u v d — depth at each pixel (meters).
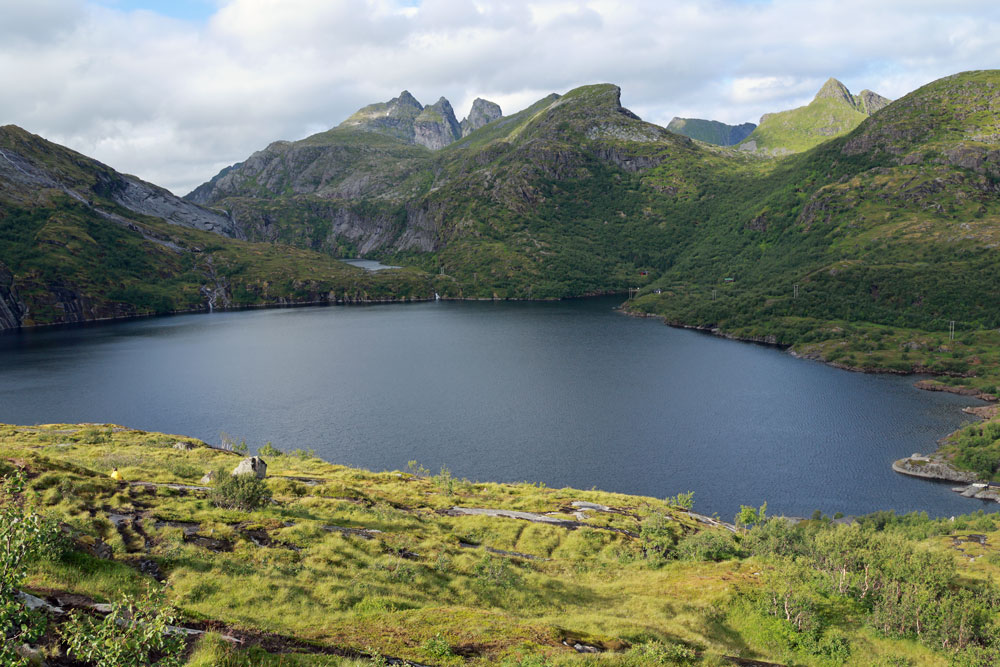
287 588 32.81
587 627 34.94
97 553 31.09
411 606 33.81
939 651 41.47
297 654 23.70
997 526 109.75
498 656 27.64
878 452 163.00
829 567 52.66
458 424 184.38
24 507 35.91
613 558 61.94
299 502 56.44
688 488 139.38
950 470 146.50
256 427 180.12
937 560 51.22
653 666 29.30
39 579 24.09
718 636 40.75
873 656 40.38
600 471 148.38
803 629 42.53
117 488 44.88
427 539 51.91
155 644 16.94
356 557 42.03
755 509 128.75
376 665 23.83
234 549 38.75
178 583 30.25
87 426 99.44
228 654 22.05
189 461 74.00
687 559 60.91
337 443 166.25
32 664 17.12
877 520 117.88
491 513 72.88
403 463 151.75
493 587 41.84
